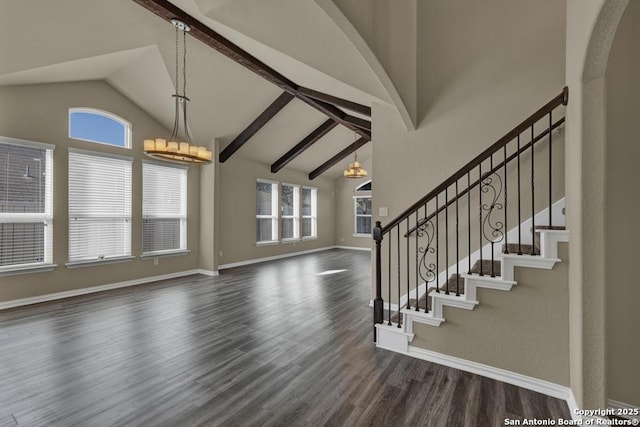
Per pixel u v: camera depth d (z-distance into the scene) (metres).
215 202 6.23
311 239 9.80
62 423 1.80
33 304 4.08
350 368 2.44
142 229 5.40
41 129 4.17
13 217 3.95
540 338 2.15
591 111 1.75
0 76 3.48
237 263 7.25
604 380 1.74
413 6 3.58
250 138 6.68
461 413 1.90
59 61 3.59
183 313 3.78
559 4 2.98
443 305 2.49
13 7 2.73
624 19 1.91
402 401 2.02
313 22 2.41
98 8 3.10
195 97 4.91
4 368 2.41
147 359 2.58
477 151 3.37
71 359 2.56
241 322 3.47
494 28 3.27
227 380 2.27
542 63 3.05
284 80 4.62
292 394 2.10
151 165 5.57
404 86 3.34
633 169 1.89
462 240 3.42
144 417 1.85
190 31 3.37
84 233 4.66
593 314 1.75
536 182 3.04
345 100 4.51
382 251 4.00
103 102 4.82
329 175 10.56
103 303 4.17
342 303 4.23
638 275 1.88
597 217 1.75
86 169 4.68
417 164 3.73
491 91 3.29
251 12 2.42
